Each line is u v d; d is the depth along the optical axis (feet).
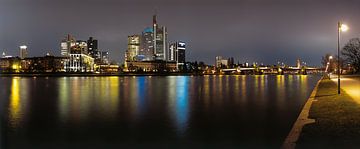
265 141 67.46
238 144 65.10
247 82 478.18
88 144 68.39
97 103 170.71
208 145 65.10
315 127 66.18
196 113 120.06
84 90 306.14
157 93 254.06
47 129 87.04
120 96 224.74
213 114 115.85
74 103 171.83
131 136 75.87
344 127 65.05
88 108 144.46
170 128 86.53
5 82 529.45
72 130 85.35
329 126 66.64
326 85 247.70
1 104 168.55
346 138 55.88
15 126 92.68
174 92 264.93
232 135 74.79
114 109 138.82
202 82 501.56
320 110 93.45
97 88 341.62
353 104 105.19
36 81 581.94
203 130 82.58
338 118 76.23
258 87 325.62
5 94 254.68
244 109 131.03
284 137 71.46
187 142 68.33
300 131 62.75
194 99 189.98
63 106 155.33
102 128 87.97
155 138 73.26
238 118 103.86
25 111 133.90
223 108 136.36
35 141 71.41
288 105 145.18
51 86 393.91
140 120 103.04
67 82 530.27
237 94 227.81
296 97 193.77
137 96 223.10
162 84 440.04
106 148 64.80
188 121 99.09
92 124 95.61
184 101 176.55
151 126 90.48
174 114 118.01
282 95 211.82
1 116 116.78
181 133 78.84
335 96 139.13
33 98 211.82
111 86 388.98
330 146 51.44
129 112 126.52
